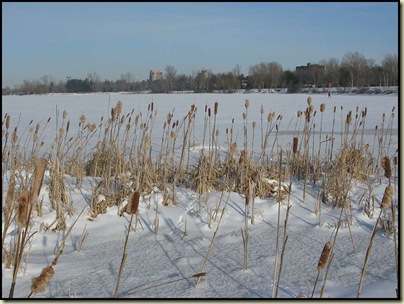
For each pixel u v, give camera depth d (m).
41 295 2.97
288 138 11.65
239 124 16.58
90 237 4.22
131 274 3.39
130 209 2.42
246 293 3.03
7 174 5.56
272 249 3.96
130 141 10.55
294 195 5.43
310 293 3.02
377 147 9.80
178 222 4.62
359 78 57.81
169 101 34.41
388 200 2.46
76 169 5.80
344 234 4.39
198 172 5.63
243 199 5.19
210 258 3.74
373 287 3.08
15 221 4.12
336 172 5.57
